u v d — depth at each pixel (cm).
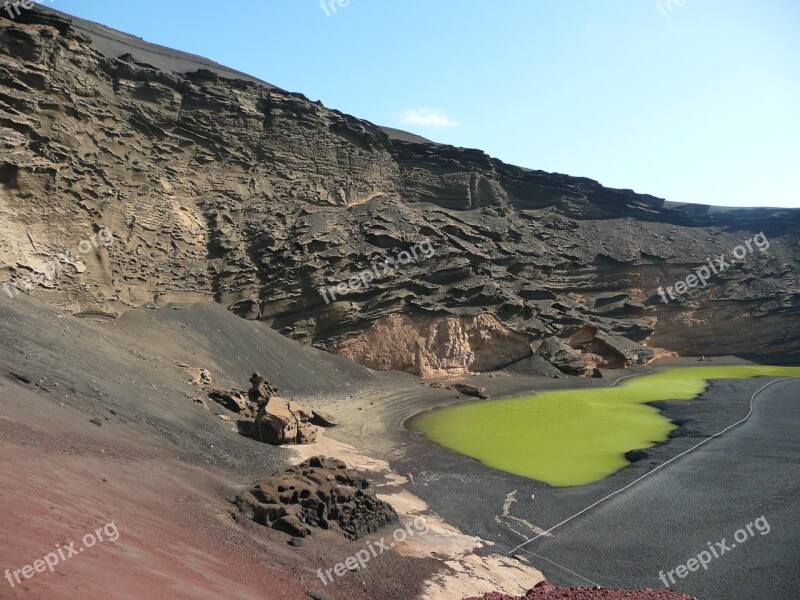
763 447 2723
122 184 4172
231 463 2036
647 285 7544
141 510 1154
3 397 1457
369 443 2950
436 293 5628
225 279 4716
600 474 2519
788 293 7788
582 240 7562
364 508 1681
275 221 5228
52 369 1988
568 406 4172
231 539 1252
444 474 2478
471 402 4319
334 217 5591
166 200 4534
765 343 7638
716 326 7681
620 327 6956
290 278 4956
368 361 5094
